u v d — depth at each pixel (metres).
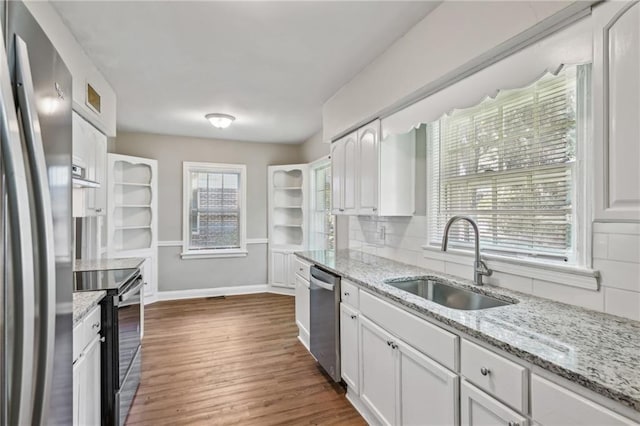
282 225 5.34
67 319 1.05
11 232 0.72
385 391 1.78
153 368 2.70
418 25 2.00
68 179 1.07
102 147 2.88
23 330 0.74
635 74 0.98
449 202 2.29
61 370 1.01
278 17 1.95
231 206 5.24
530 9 1.33
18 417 0.73
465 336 1.25
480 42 1.57
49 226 0.84
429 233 2.44
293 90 3.11
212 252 5.02
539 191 1.69
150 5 1.83
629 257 1.26
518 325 1.22
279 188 5.29
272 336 3.40
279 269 5.18
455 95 1.84
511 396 1.06
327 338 2.50
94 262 2.94
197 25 2.02
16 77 0.77
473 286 1.83
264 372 2.64
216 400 2.24
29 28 0.83
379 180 2.51
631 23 0.99
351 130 2.95
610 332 1.15
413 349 1.54
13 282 0.73
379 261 2.78
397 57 2.21
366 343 1.99
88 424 1.56
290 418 2.06
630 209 0.99
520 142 1.79
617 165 1.02
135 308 2.29
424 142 2.50
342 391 2.37
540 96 1.68
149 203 4.66
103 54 2.36
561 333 1.14
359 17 1.95
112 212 4.20
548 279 1.55
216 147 5.09
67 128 1.07
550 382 0.95
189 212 4.97
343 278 2.31
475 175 2.08
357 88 2.75
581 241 1.47
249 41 2.22
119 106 3.53
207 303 4.62
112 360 1.81
